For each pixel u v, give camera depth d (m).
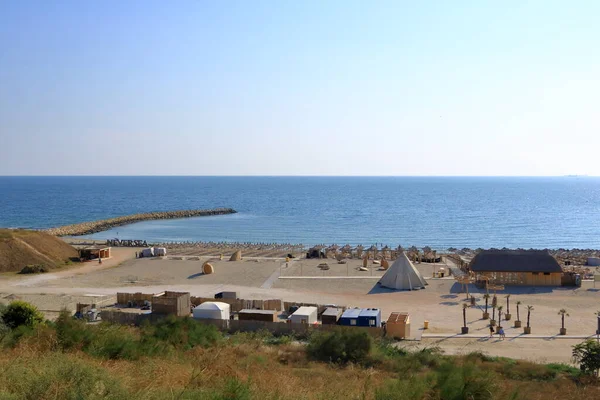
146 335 24.48
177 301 41.88
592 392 22.84
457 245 107.56
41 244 75.00
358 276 64.00
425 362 27.52
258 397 12.32
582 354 30.02
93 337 21.50
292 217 165.75
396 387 14.83
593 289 56.28
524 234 124.56
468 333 39.06
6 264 68.00
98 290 55.59
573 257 80.69
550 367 29.03
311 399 14.14
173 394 11.73
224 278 63.16
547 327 41.00
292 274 65.56
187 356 22.36
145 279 62.59
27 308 32.56
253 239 115.44
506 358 31.36
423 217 164.12
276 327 38.66
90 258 77.06
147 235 122.25
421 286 57.28
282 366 24.53
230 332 39.06
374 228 134.75
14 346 20.73
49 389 10.82
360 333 29.77
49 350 19.16
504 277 58.69
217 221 153.62
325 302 50.28
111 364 17.19
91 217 165.25
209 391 12.73
